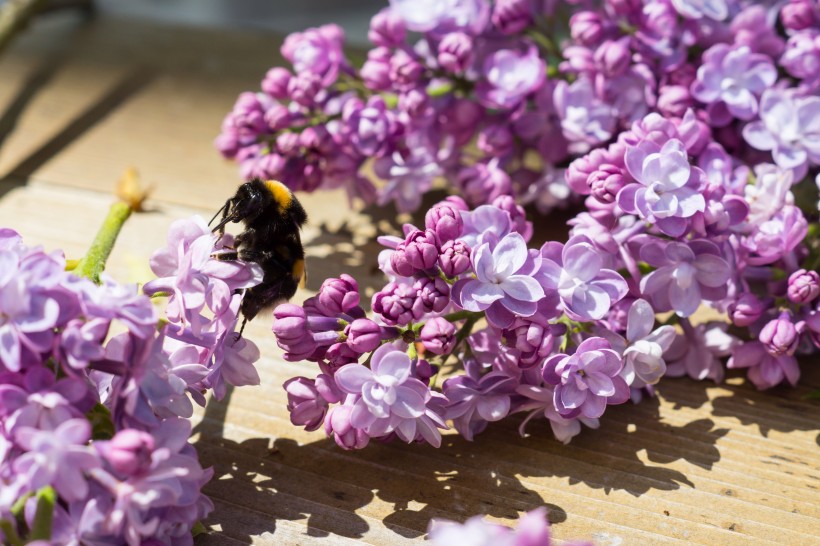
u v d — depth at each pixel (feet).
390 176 1.38
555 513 1.17
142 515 1.06
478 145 1.39
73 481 1.04
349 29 2.03
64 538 1.05
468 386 1.18
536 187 1.40
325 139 1.35
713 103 1.31
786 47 1.35
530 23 1.39
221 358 1.16
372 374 1.14
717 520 1.17
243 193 1.22
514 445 1.23
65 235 1.47
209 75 1.75
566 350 1.19
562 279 1.17
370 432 1.14
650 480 1.20
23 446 1.04
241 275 1.15
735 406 1.26
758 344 1.24
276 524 1.17
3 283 1.05
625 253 1.20
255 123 1.35
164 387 1.10
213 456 1.22
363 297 1.38
